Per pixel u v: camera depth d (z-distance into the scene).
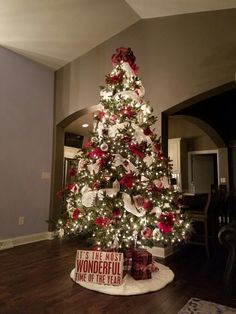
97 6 3.42
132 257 2.58
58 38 3.96
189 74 3.28
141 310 1.96
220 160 6.29
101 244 2.53
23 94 4.24
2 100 3.92
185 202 4.11
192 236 3.91
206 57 3.15
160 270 2.75
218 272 2.78
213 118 5.74
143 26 3.80
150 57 3.67
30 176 4.25
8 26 3.54
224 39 3.04
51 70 4.81
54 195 4.50
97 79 4.20
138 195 2.45
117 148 2.52
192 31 3.31
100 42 4.21
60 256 3.32
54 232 4.39
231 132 6.27
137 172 2.53
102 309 1.97
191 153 7.04
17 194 4.03
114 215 2.36
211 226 4.01
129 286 2.32
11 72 4.09
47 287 2.36
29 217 4.17
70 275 2.64
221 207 4.35
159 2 3.25
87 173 2.66
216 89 3.09
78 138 6.64
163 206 2.52
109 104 2.81
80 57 4.48
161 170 2.76
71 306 2.01
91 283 2.38
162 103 3.48
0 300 2.11
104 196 2.41
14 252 3.52
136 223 2.46
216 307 2.00
